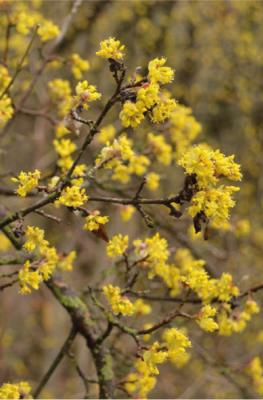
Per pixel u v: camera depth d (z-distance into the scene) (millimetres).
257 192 12008
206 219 3025
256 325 9688
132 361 4824
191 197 2990
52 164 8234
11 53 7598
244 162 12133
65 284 4664
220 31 11266
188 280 3734
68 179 3219
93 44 10852
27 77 7000
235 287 4027
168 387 9836
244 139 12289
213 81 11805
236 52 11281
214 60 11602
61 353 4602
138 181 6531
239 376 5840
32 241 3381
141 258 4203
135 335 3768
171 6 11367
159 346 3525
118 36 11164
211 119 12305
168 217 7379
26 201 8523
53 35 5465
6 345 10383
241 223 6406
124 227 10266
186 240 6312
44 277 3721
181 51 11477
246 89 11523
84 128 7938
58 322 12016
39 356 12258
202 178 2922
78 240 8023
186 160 2922
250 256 9023
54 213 9547
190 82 11547
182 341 3451
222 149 12250
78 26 9586
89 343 4496
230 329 4070
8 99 4387
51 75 7922
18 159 10406
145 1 11047
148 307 4832
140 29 10977
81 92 3213
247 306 4082
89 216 3219
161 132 5730
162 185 9977
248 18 11461
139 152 5449
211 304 4117
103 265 10367
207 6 11203
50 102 5594
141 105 2887
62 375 11602
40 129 8547
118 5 10859
